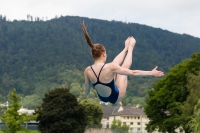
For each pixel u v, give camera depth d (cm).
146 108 8800
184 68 8219
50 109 9894
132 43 1301
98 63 1255
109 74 1234
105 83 1240
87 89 1291
